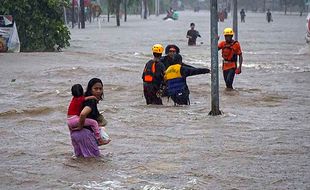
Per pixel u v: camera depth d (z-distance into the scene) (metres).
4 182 13.13
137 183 12.88
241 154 15.30
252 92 26.83
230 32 26.80
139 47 56.88
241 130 18.33
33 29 48.88
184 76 23.16
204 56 47.28
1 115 21.06
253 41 66.06
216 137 17.34
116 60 42.34
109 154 15.38
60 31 49.50
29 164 14.60
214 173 13.56
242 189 12.38
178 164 14.41
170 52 23.56
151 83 23.11
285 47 57.44
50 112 21.72
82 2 100.62
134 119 20.16
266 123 19.45
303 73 35.09
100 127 15.21
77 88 14.92
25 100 24.52
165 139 17.16
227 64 27.09
